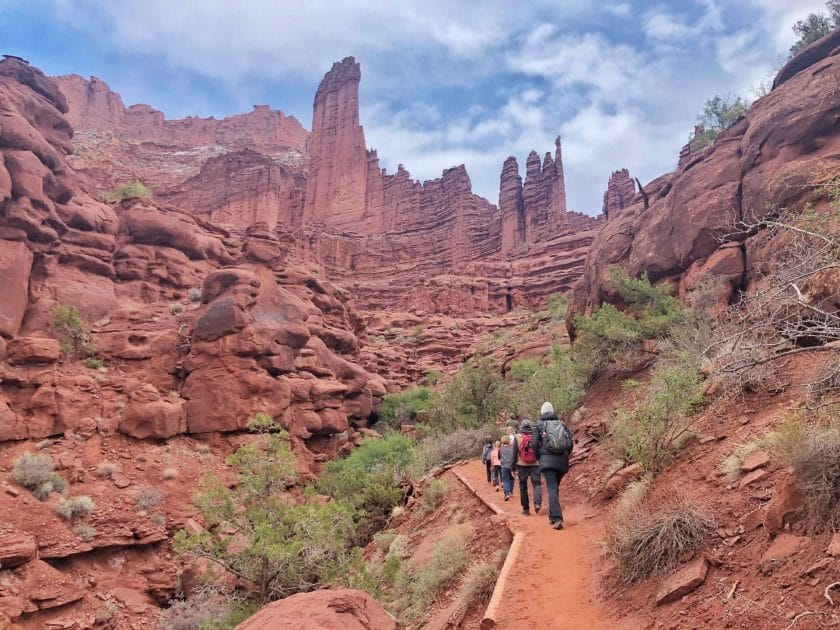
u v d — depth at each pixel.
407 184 107.94
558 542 7.29
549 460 8.16
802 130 15.66
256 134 179.38
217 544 11.68
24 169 27.64
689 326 13.75
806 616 3.47
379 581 10.06
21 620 13.82
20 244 26.22
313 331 35.72
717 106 32.97
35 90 34.53
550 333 45.66
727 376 7.91
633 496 6.87
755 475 5.30
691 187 18.69
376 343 61.47
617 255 21.81
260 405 25.97
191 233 38.16
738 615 3.89
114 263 33.91
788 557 4.04
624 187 87.88
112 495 19.14
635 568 5.31
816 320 5.74
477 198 104.62
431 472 17.25
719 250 16.31
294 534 11.80
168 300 34.25
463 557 8.37
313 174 118.75
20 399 21.86
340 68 127.00
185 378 26.78
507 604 5.59
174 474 21.16
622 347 16.62
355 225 108.75
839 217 6.05
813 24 24.52
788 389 7.10
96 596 15.73
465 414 24.97
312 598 4.02
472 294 75.75
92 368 25.70
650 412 7.75
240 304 27.48
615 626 4.75
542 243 83.31
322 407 30.25
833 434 4.34
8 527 15.51
